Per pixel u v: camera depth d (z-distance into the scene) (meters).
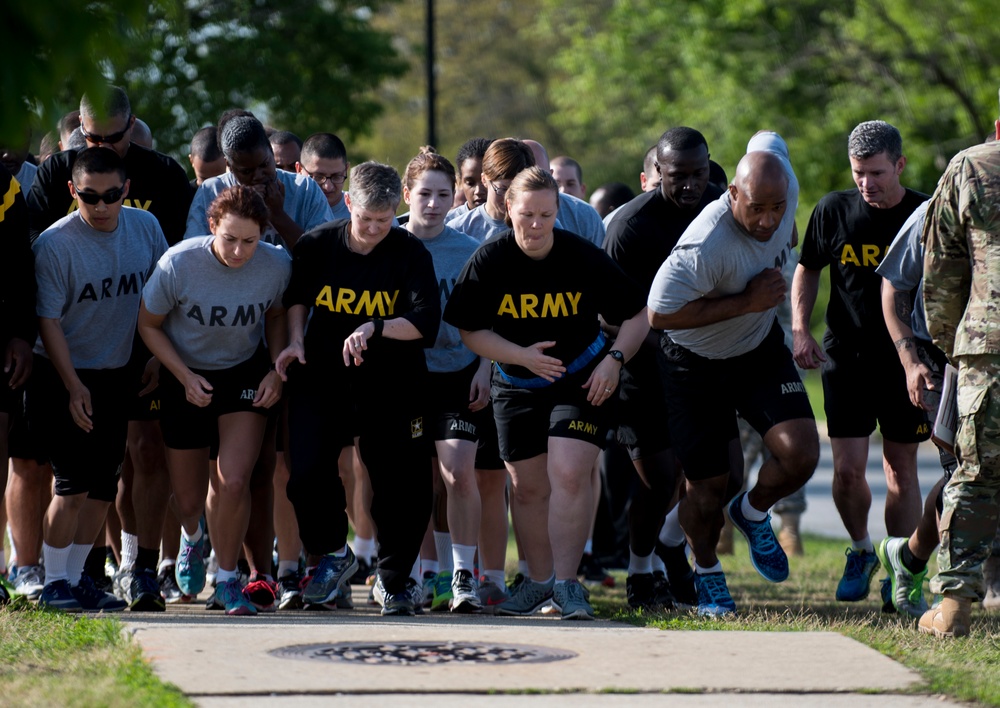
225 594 20.30
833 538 42.47
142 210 21.33
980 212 16.72
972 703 13.18
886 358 22.22
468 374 22.44
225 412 20.44
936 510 20.06
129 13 11.41
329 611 21.14
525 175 18.86
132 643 15.35
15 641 15.77
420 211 22.33
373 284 20.06
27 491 21.84
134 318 20.88
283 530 22.95
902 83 80.25
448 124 153.25
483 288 19.50
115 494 21.05
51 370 20.52
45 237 20.09
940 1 76.62
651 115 99.12
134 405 21.16
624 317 19.73
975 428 16.94
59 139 25.98
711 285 19.12
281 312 20.56
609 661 14.81
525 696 13.17
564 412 19.84
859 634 17.11
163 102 60.44
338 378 20.39
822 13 82.19
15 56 10.95
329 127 66.88
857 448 22.83
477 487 22.52
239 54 62.62
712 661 14.84
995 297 16.64
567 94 108.50
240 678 13.54
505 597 22.80
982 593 17.45
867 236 21.88
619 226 22.53
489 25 156.50
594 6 110.69
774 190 18.27
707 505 20.45
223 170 25.92
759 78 84.12
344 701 12.76
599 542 31.42
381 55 68.88
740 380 20.25
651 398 22.48
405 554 20.67
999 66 76.00
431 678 13.77
